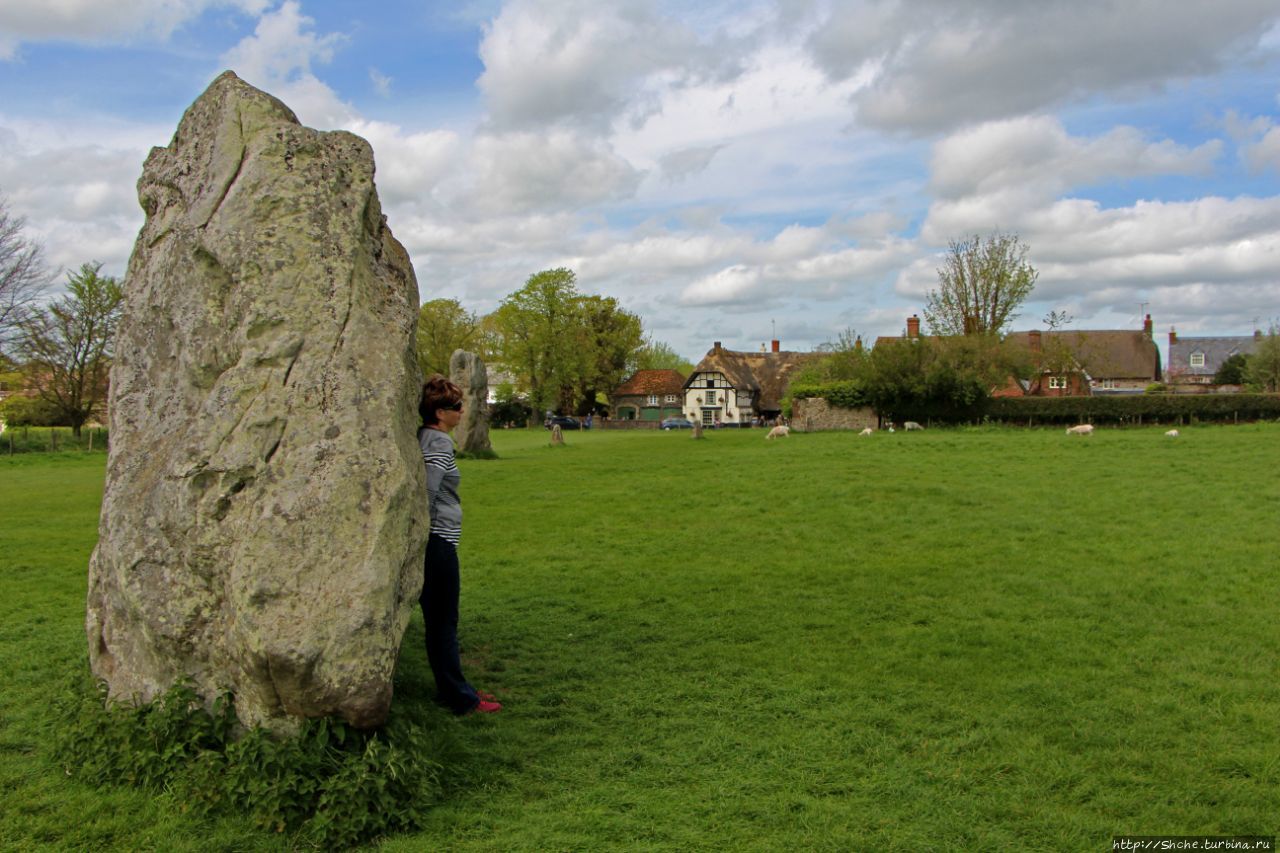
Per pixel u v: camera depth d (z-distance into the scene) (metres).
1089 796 5.50
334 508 5.27
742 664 8.12
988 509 16.67
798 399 54.12
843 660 8.21
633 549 13.95
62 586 11.77
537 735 6.46
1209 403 46.97
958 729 6.53
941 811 5.29
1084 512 16.08
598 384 100.12
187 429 5.70
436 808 5.30
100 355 51.56
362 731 5.37
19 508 20.28
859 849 4.86
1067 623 9.34
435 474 6.68
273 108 6.17
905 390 50.94
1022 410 50.03
